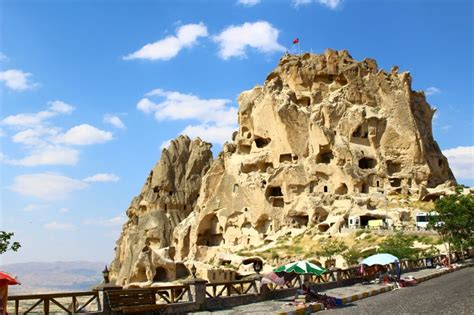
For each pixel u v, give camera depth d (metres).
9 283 20.67
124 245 152.50
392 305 26.36
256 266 44.22
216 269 92.19
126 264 140.62
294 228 107.12
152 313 23.80
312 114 115.88
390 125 115.06
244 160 121.50
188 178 156.88
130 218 159.00
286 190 111.44
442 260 57.16
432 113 132.12
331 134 111.19
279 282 30.64
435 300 26.95
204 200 127.25
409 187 109.75
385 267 43.66
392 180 111.25
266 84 124.75
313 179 110.00
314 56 125.44
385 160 112.38
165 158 157.88
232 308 27.22
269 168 116.69
